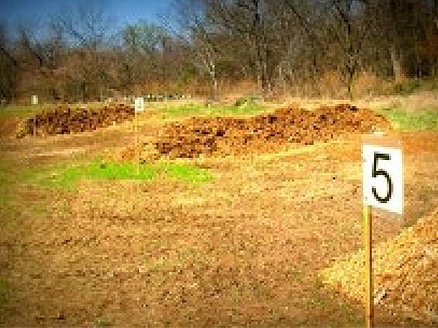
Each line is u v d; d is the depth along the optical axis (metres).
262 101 39.62
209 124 23.17
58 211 14.00
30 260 10.31
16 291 8.80
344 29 52.53
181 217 13.00
